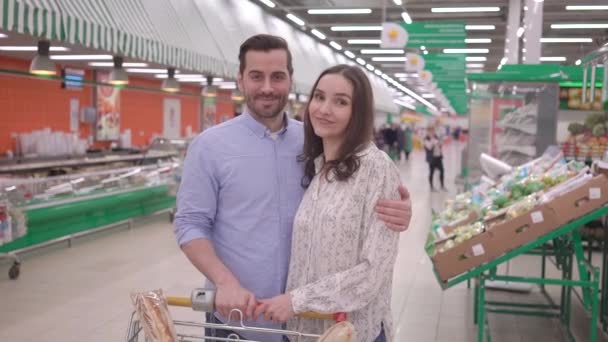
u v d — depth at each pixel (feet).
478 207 14.87
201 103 70.64
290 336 6.74
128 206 30.27
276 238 6.75
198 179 6.74
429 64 48.14
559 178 14.16
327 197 6.29
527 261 24.48
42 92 44.11
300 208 6.53
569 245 15.93
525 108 28.07
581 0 39.68
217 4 35.81
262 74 6.72
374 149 6.34
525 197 13.38
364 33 56.59
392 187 6.21
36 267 22.25
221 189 6.80
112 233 29.48
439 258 12.63
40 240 23.86
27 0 16.87
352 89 6.20
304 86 48.55
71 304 17.76
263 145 6.85
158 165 34.09
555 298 19.16
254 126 6.88
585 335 15.87
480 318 12.81
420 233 30.63
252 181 6.73
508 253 12.32
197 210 6.69
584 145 26.27
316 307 5.86
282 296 5.94
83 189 27.12
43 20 17.40
